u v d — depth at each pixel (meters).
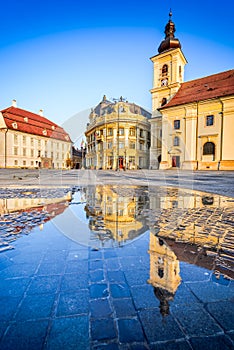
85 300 1.65
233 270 2.15
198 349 1.22
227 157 24.70
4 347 1.22
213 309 1.56
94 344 1.25
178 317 1.48
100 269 2.16
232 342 1.27
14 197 7.11
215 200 6.70
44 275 2.04
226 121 24.70
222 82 27.83
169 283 1.89
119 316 1.48
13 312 1.51
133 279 1.97
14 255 2.50
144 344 1.25
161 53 32.41
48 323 1.41
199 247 2.77
